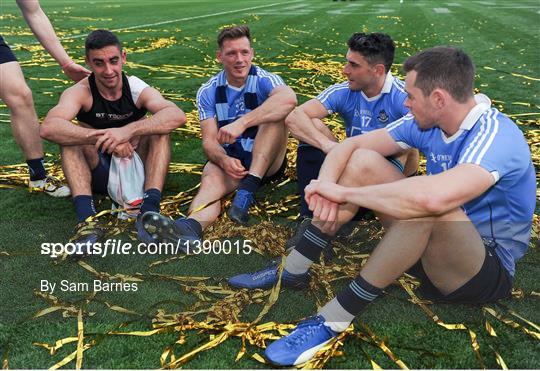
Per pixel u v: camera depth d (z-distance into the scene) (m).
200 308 2.21
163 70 7.10
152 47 9.27
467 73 1.87
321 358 1.92
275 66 7.32
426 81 1.88
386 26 12.95
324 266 2.46
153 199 2.76
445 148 2.04
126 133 2.80
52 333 2.05
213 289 2.33
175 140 4.25
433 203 1.77
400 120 2.35
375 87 2.77
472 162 1.82
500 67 7.15
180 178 3.54
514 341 2.02
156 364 1.91
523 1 22.27
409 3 22.19
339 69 7.04
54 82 6.30
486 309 2.16
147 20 15.09
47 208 3.11
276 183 3.43
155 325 2.10
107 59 2.81
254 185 2.86
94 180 3.01
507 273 2.09
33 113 3.18
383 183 2.08
